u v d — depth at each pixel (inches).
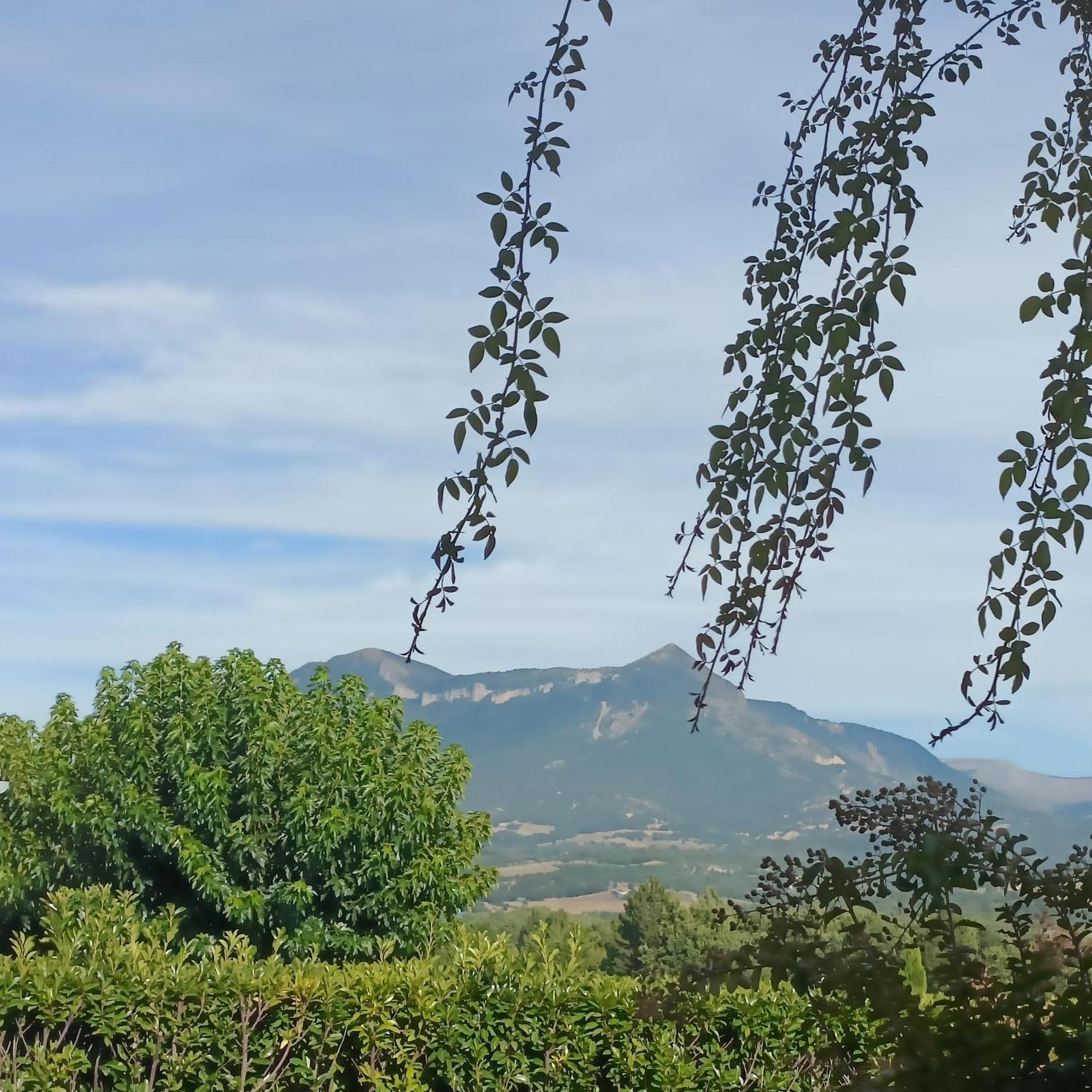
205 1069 226.4
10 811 462.9
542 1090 219.1
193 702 464.4
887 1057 83.1
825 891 90.0
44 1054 211.9
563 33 84.0
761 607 99.7
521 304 79.7
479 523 79.0
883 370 86.7
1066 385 81.4
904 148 94.1
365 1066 222.1
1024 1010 76.6
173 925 247.6
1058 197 96.5
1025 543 82.4
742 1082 200.5
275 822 464.4
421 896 465.7
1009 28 105.8
